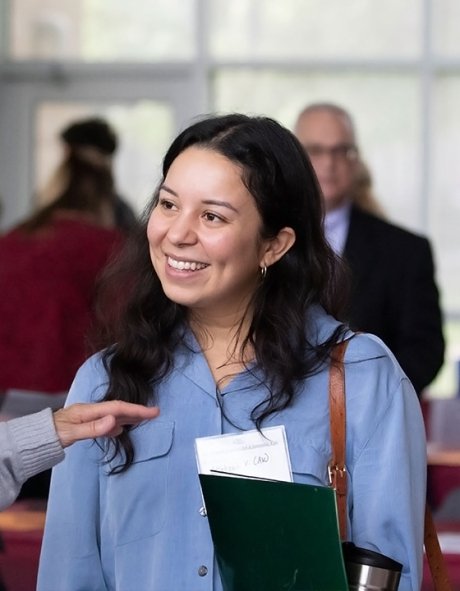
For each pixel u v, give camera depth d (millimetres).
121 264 3611
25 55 12992
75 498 3469
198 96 12828
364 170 7379
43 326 6816
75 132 7348
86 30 12945
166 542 3365
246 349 3525
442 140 12828
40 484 5363
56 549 3479
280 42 12883
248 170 3326
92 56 12945
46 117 13016
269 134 3402
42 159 13016
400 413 3434
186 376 3473
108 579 3473
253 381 3457
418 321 6367
